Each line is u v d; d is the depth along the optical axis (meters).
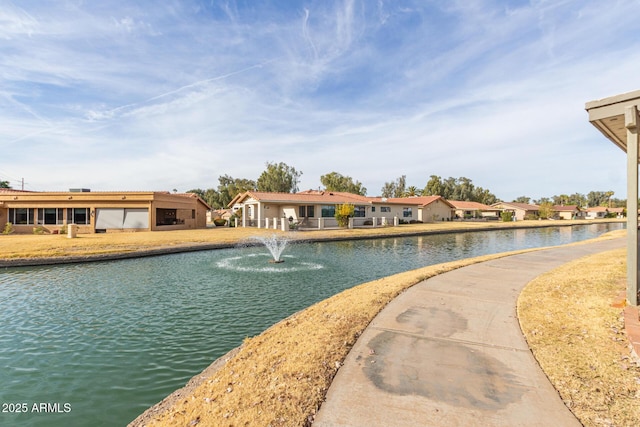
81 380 5.30
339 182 72.00
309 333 5.45
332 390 3.64
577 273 9.12
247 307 8.98
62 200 28.22
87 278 12.66
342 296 8.12
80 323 7.80
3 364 5.83
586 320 5.45
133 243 20.12
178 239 22.59
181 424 3.32
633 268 5.62
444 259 17.66
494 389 3.62
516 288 8.19
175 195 32.09
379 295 7.55
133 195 28.52
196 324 7.71
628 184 5.60
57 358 6.05
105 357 6.08
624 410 3.18
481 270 10.67
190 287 11.20
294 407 3.35
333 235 27.52
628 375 3.78
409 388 3.65
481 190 89.62
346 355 4.51
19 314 8.45
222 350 6.35
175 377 5.39
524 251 15.79
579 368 4.00
